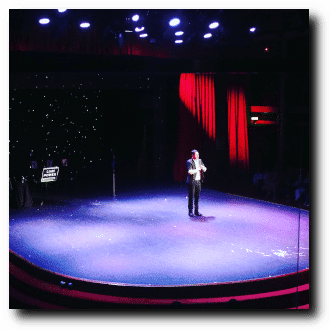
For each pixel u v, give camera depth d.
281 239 8.76
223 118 15.35
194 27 10.25
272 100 14.21
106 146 16.47
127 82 14.48
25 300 6.80
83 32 10.57
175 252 8.01
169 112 15.54
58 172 14.30
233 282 6.53
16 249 8.34
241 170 15.05
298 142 13.46
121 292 6.49
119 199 12.82
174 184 15.21
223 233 9.21
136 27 9.98
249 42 11.91
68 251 8.16
